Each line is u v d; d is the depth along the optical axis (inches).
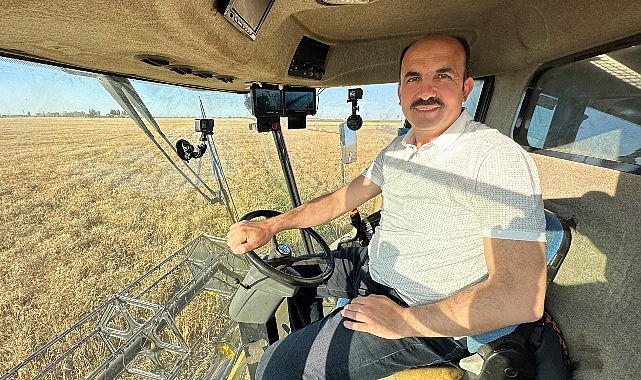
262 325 88.0
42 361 147.5
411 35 90.2
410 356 67.2
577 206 80.2
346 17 75.4
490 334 63.5
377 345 68.2
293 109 113.0
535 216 56.8
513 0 72.5
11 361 149.9
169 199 348.2
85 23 37.3
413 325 59.3
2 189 355.9
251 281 84.9
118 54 55.6
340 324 74.1
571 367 71.3
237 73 75.2
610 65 74.9
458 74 73.0
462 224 66.6
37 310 187.5
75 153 474.0
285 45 72.4
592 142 79.9
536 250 55.6
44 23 37.5
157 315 90.4
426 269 69.5
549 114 93.9
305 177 374.9
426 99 72.2
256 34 48.6
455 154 67.5
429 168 69.7
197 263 110.0
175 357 122.2
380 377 68.4
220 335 112.9
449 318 56.7
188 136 126.5
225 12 39.3
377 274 79.2
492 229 58.5
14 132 514.9
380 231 81.4
